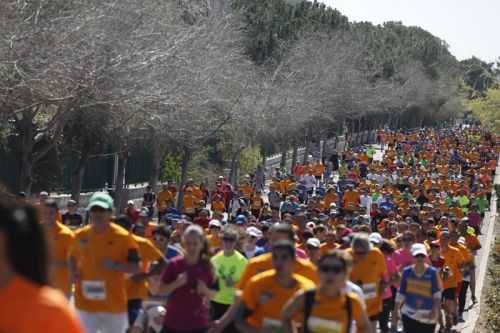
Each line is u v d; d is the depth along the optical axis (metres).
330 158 134.88
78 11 43.91
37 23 40.47
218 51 68.31
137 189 79.38
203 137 71.75
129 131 61.31
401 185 93.62
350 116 154.50
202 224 40.91
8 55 38.41
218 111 73.12
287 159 137.25
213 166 97.44
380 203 68.44
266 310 15.67
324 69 118.31
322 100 116.31
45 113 58.97
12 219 5.83
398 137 188.12
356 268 24.36
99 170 74.00
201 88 59.69
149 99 47.62
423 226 41.72
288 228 18.19
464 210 77.06
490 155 170.25
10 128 55.75
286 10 139.88
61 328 5.84
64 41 41.56
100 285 18.78
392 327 29.23
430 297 25.59
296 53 113.62
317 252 23.56
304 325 14.36
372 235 28.62
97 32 44.06
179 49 53.22
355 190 69.25
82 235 18.86
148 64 46.84
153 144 69.31
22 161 50.28
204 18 74.19
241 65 81.88
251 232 27.33
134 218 36.88
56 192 66.81
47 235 6.23
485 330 36.69
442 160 140.62
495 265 56.50
